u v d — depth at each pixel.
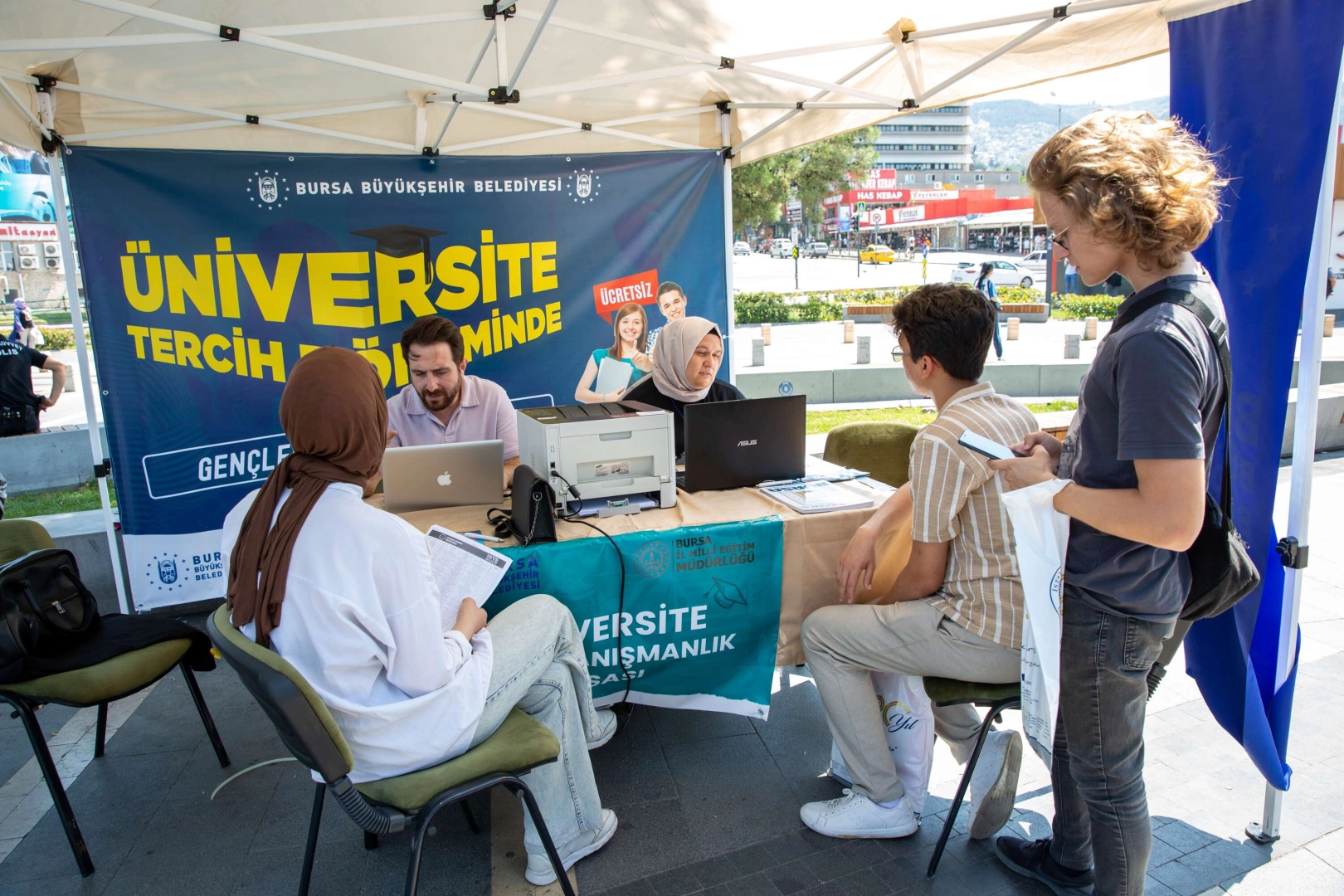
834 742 2.24
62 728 2.80
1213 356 1.34
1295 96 1.81
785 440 2.54
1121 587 1.48
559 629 1.92
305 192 3.61
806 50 2.85
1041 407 8.52
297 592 1.45
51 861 2.12
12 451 5.93
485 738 1.72
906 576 1.96
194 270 3.49
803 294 19.89
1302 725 2.53
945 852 2.06
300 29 2.29
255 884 2.02
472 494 2.40
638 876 2.00
